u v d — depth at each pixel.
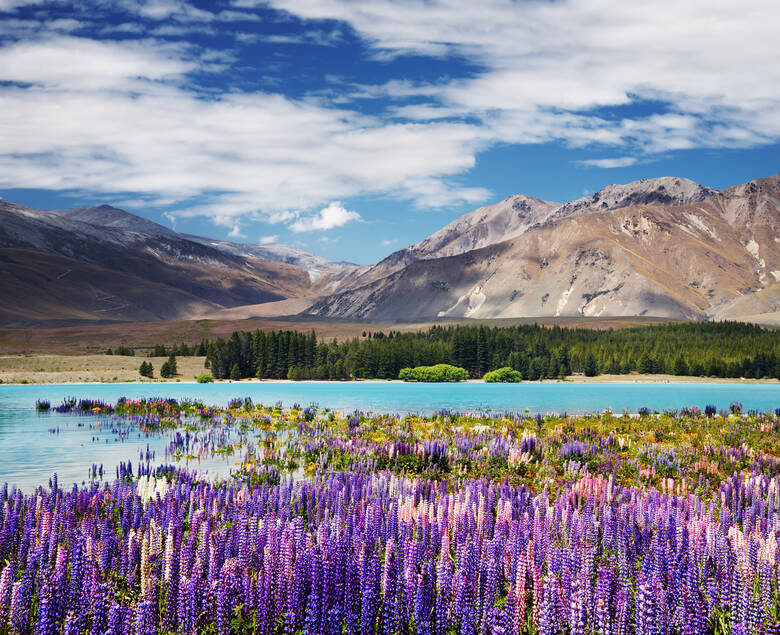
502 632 9.09
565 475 23.67
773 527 14.54
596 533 13.98
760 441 34.28
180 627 9.94
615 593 10.34
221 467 27.09
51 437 37.16
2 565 12.88
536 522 13.71
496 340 169.38
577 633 9.02
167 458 29.55
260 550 12.80
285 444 32.97
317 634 9.52
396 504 15.48
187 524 15.62
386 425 41.56
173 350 163.88
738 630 9.37
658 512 15.00
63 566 11.08
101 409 52.78
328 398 83.50
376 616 10.07
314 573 10.16
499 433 34.78
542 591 9.83
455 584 10.40
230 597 10.29
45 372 120.44
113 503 17.97
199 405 56.59
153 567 11.88
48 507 16.86
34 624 9.76
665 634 9.38
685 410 51.69
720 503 18.27
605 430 39.34
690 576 10.80
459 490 18.95
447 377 148.75
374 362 152.62
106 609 9.59
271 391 100.88
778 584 11.34
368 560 10.80
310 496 17.75
